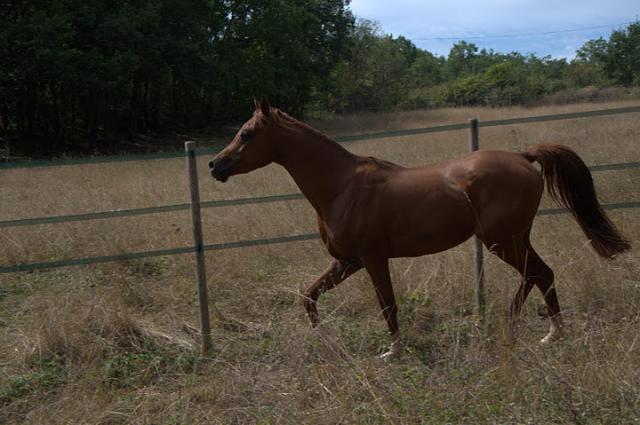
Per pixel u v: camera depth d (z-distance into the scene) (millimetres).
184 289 5578
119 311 4621
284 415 3170
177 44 26141
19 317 5066
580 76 50062
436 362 3807
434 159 11164
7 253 6438
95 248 6645
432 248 4195
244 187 9227
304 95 39656
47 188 9602
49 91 26641
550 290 4246
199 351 4402
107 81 22906
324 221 4344
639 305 4484
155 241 6742
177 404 3480
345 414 3092
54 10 21781
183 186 9500
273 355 4066
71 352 4219
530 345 3744
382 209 4113
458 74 99188
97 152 24391
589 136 11172
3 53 20297
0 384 3914
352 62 48000
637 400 2994
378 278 4211
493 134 14359
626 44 43312
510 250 4184
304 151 4266
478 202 4082
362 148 14031
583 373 3242
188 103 33344
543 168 4379
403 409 3158
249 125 4270
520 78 44719
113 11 24438
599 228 4359
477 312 4570
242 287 5598
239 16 33688
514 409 3025
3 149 21266
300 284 5512
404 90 50406
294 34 34750
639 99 30250
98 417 3371
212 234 6711
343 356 3891
